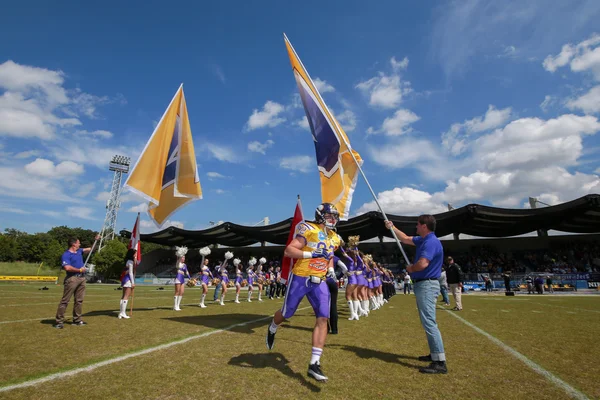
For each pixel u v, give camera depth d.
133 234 8.70
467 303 15.47
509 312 10.99
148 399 2.94
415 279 4.30
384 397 3.09
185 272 10.93
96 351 4.58
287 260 7.73
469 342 5.64
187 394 3.07
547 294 24.67
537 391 3.27
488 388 3.36
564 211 28.58
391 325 7.80
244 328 6.82
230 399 2.98
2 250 67.75
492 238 41.12
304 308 12.33
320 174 7.41
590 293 25.53
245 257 50.91
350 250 9.48
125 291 8.24
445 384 3.47
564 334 6.48
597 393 3.22
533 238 39.78
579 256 36.28
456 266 12.19
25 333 5.82
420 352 4.90
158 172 8.97
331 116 7.32
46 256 60.12
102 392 3.08
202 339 5.53
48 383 3.29
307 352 4.77
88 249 7.27
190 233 43.53
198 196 9.52
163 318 8.15
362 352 4.86
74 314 6.88
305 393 3.15
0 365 3.85
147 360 4.15
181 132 9.62
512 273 34.12
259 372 3.76
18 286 26.45
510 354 4.78
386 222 5.30
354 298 9.20
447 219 31.22
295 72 7.70
